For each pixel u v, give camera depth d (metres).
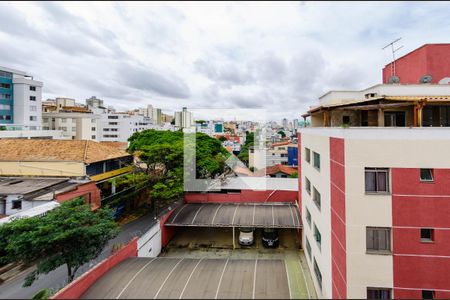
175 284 12.53
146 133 36.06
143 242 18.20
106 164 30.62
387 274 11.62
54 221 13.99
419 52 17.80
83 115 63.94
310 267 18.62
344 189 11.88
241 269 14.03
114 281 12.82
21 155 28.34
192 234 25.11
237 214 23.41
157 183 25.83
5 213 21.42
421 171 11.80
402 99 13.36
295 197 26.91
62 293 10.76
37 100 57.97
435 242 11.48
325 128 14.70
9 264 17.95
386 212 11.66
